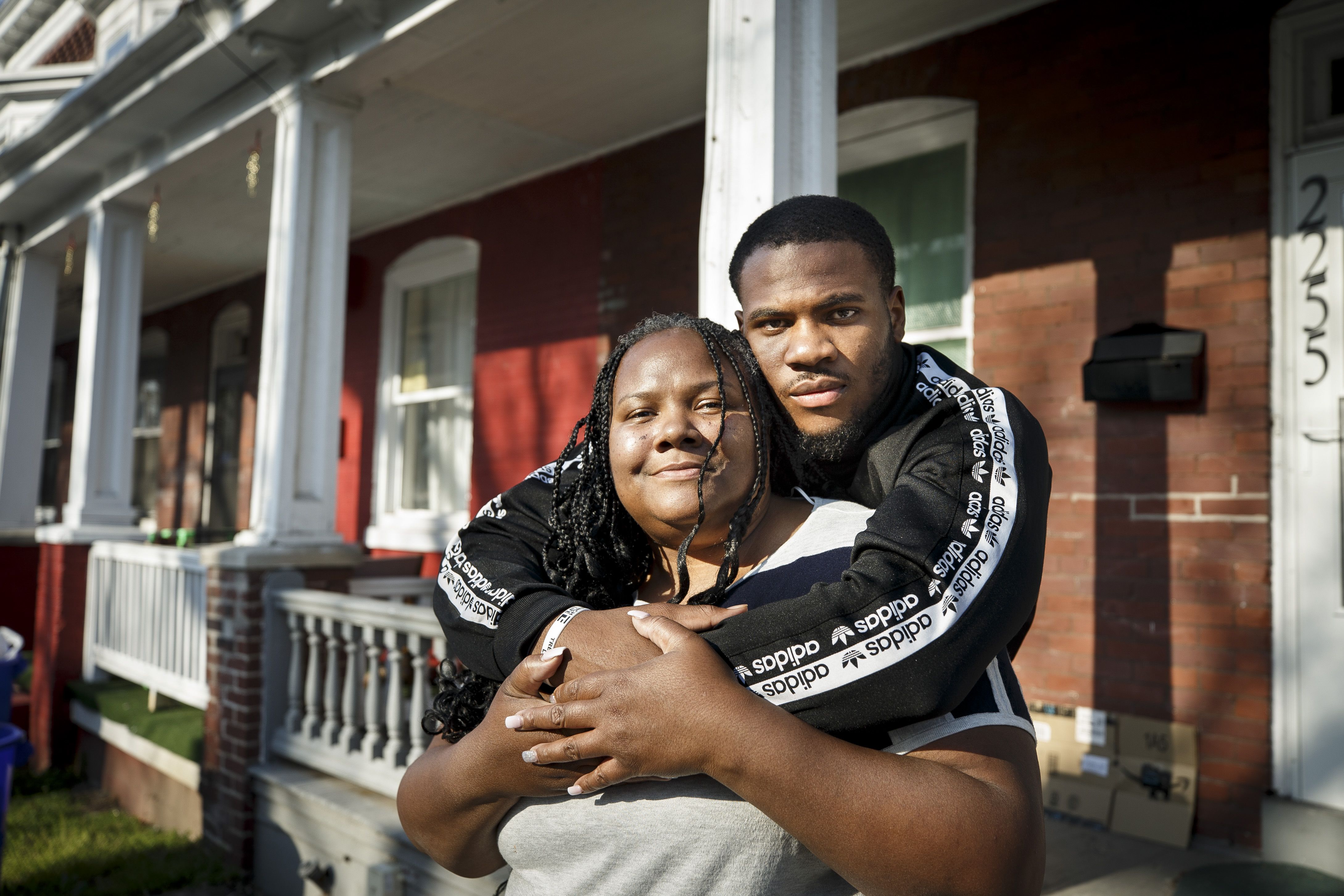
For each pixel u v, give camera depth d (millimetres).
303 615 4094
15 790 5500
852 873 839
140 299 6605
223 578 4270
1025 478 940
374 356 6867
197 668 4680
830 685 854
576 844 1012
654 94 4512
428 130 4973
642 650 929
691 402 1062
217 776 4234
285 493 4172
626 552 1155
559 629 989
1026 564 896
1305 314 3023
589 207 5363
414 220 6543
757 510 1113
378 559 5480
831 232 1098
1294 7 3047
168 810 4781
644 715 867
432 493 6527
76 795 5469
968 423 996
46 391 7199
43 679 6066
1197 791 3150
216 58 4223
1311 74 3086
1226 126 3182
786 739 827
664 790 962
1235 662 3117
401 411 6801
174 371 9312
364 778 3609
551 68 4230
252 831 4047
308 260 4258
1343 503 2943
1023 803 846
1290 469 3039
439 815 1106
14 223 6961
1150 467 3314
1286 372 3055
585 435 1289
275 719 4129
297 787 3748
